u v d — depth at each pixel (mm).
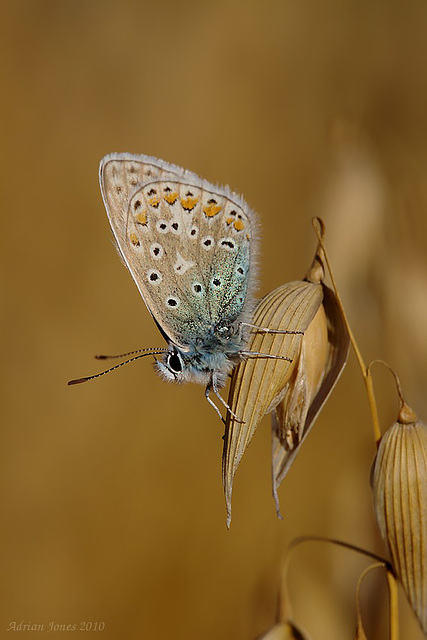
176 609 352
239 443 298
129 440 365
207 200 308
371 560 316
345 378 350
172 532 357
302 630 303
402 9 438
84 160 445
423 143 361
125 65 469
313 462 351
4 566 356
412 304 319
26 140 447
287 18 447
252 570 352
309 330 300
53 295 403
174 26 473
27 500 361
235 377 300
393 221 321
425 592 294
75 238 419
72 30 483
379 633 314
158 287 307
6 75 463
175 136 447
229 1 465
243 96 448
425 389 318
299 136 434
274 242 398
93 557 356
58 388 379
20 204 427
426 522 294
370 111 366
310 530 341
